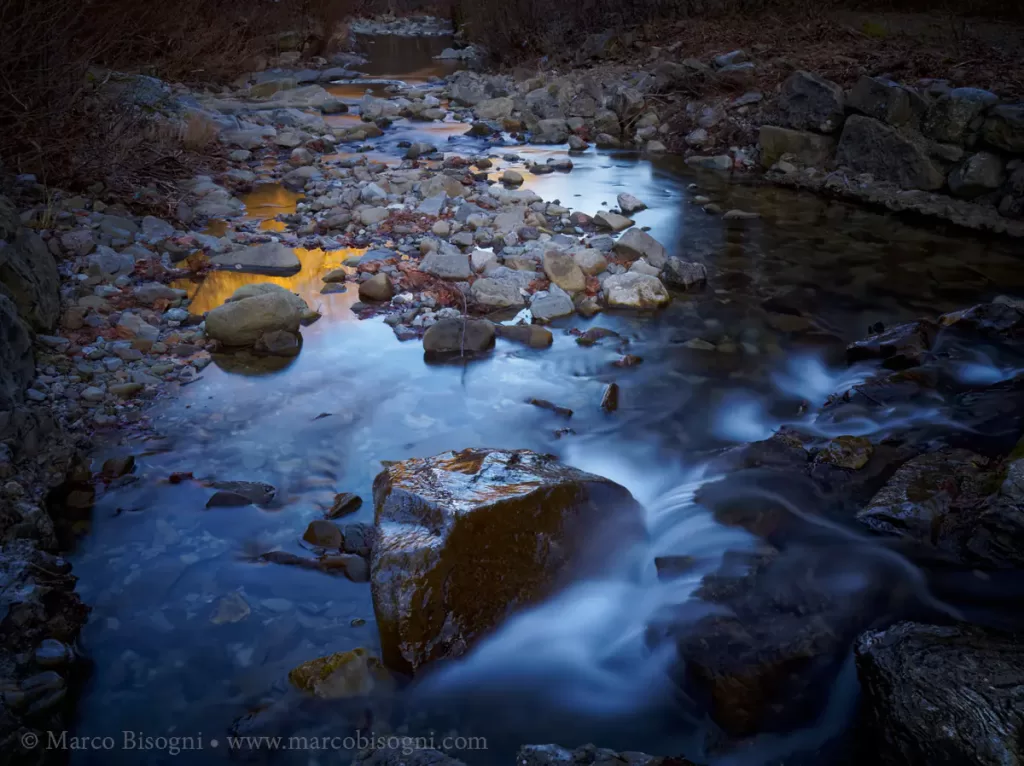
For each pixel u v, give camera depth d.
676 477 4.05
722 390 4.83
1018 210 7.33
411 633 2.88
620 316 5.72
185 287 5.89
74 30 8.16
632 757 2.58
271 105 11.23
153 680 2.88
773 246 7.00
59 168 6.89
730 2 13.77
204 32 13.26
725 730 2.76
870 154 8.41
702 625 3.10
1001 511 3.33
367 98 12.26
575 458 4.17
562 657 3.09
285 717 2.75
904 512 3.52
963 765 2.34
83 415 4.31
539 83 12.74
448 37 20.50
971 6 11.89
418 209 7.46
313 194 7.93
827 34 11.47
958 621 3.03
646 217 7.69
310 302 5.75
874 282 6.27
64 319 5.09
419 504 3.13
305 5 16.31
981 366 4.82
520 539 3.12
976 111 7.73
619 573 3.35
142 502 3.73
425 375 4.91
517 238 6.80
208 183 7.87
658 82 11.27
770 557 3.45
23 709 2.67
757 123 9.83
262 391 4.68
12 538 3.30
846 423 4.38
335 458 4.09
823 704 2.80
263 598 3.23
